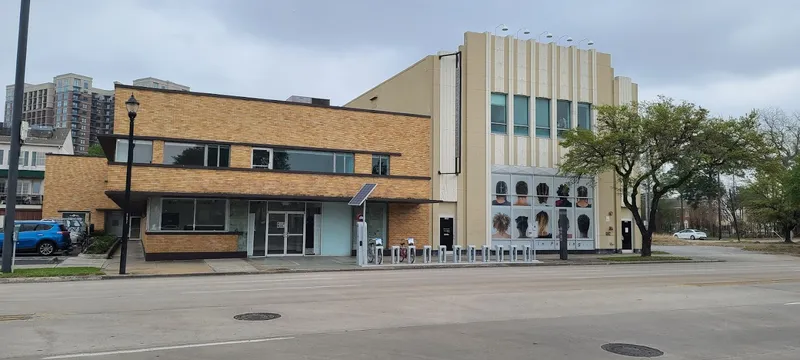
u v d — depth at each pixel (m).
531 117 35.09
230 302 12.28
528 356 7.54
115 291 14.55
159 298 12.93
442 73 33.25
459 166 32.38
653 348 8.20
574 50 36.75
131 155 20.28
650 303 12.71
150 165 24.75
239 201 26.95
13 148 19.41
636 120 31.62
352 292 14.34
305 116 28.05
